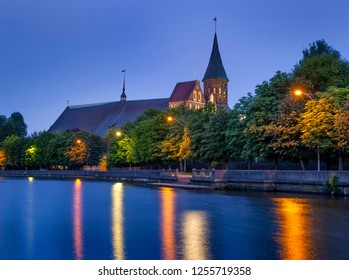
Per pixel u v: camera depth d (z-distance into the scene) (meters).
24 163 157.25
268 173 49.69
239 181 53.00
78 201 38.72
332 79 57.00
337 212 28.72
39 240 19.42
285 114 51.00
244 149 58.94
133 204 35.53
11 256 16.34
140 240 19.20
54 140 136.38
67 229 22.39
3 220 25.98
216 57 185.50
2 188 60.81
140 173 84.62
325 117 45.12
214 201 37.50
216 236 20.17
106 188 59.69
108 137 138.38
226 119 65.69
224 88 185.12
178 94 179.62
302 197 40.62
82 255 16.38
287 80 57.34
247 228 22.50
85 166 135.50
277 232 21.19
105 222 24.91
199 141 70.00
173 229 22.27
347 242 18.62
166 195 45.16
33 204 36.12
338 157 50.94
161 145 83.69
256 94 59.25
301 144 49.28
